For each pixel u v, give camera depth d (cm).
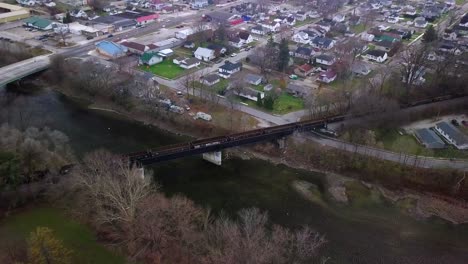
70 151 8262
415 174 8188
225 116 10088
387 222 7331
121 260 5897
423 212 7581
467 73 11094
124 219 6228
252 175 8412
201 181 8119
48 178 7100
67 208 6806
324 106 10081
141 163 7756
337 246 6681
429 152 8769
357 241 6831
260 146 9212
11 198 6762
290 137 9206
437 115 10106
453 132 9069
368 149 8844
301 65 12800
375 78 12075
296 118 10031
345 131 9256
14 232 6278
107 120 10269
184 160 8775
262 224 6612
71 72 11756
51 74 11956
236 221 6962
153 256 5900
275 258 5631
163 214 6322
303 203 7681
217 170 8500
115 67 11775
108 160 7362
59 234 6288
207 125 9688
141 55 13100
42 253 4919
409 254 6625
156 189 7412
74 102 11050
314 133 9344
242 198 7694
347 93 10688
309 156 8862
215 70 12750
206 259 5559
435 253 6675
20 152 6994
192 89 11300
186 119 9925
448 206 7675
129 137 9556
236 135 8812
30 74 11725
